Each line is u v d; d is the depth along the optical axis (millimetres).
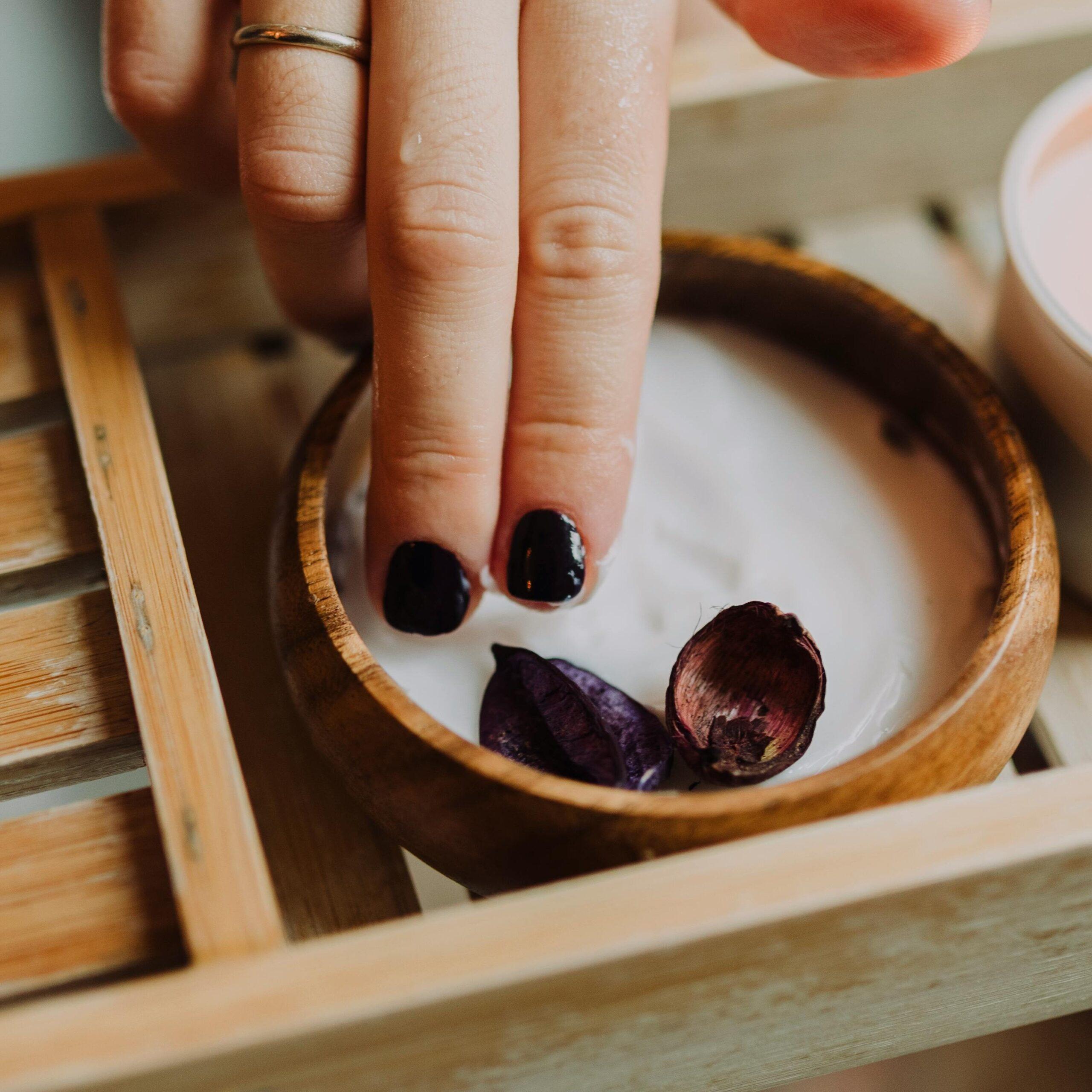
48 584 346
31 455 351
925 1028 323
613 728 320
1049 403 341
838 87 391
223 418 397
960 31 322
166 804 303
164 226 388
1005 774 350
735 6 343
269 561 334
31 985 299
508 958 284
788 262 357
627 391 328
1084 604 355
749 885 287
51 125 599
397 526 325
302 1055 285
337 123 326
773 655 322
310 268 340
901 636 332
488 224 317
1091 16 389
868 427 357
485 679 329
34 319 373
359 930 297
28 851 308
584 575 328
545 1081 306
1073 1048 353
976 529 341
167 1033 280
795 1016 307
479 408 322
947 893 290
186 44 339
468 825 302
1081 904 300
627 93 326
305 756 347
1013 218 343
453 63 318
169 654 316
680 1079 316
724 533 344
